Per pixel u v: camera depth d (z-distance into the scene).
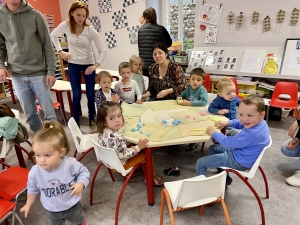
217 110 2.14
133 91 2.82
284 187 2.05
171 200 1.41
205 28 3.94
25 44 2.29
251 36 3.58
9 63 2.39
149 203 1.91
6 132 1.82
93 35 2.99
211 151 2.04
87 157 2.66
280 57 3.35
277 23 3.34
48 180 1.34
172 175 2.27
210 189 1.33
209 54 3.92
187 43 4.65
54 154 1.30
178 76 2.68
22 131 2.08
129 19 4.82
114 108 1.67
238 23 3.62
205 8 3.87
